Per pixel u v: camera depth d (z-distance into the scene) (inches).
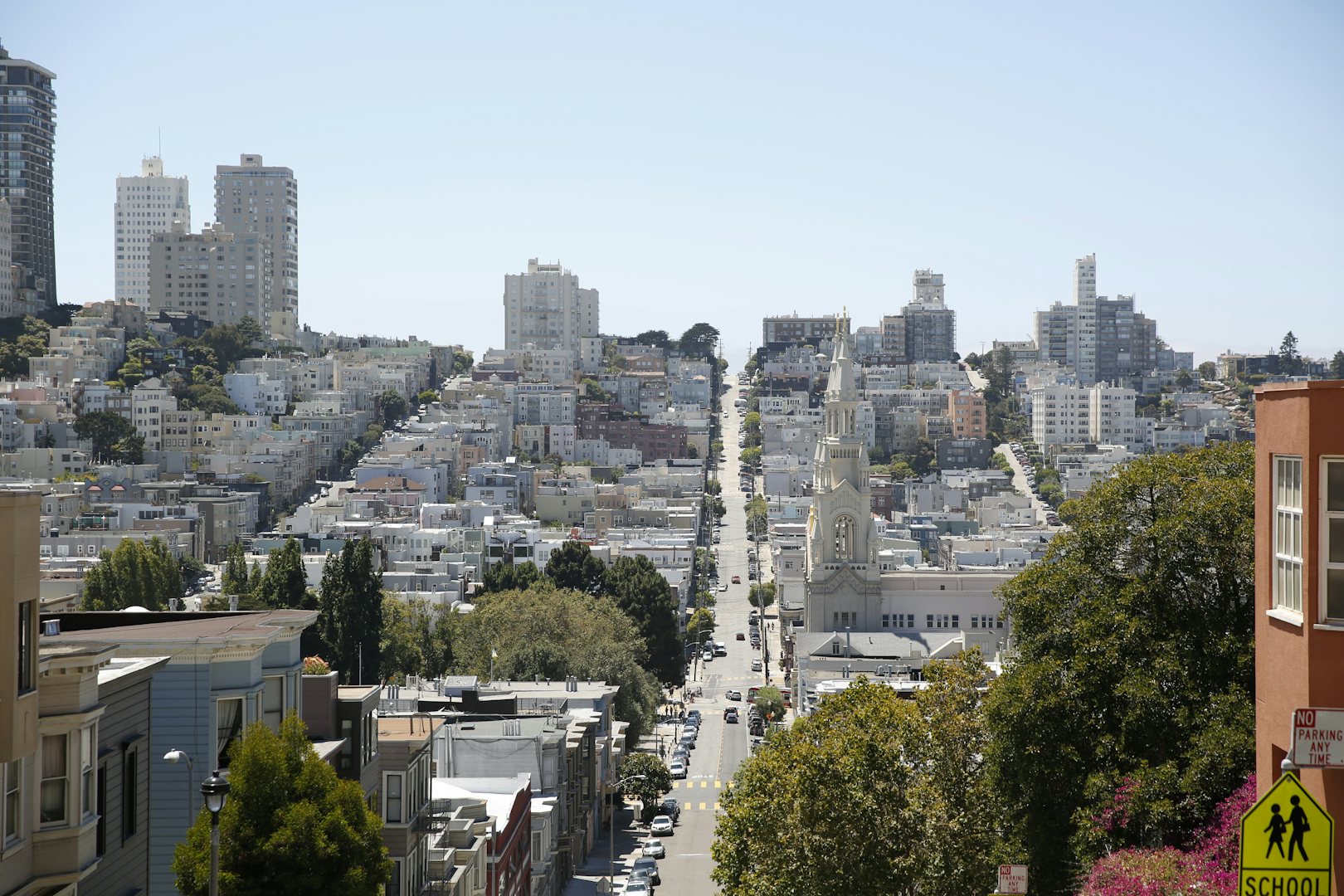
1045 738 3617.1
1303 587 2063.2
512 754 6269.7
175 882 2738.7
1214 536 3595.0
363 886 2790.4
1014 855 3686.0
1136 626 3560.5
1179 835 3240.7
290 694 3412.9
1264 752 2188.7
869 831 4055.1
